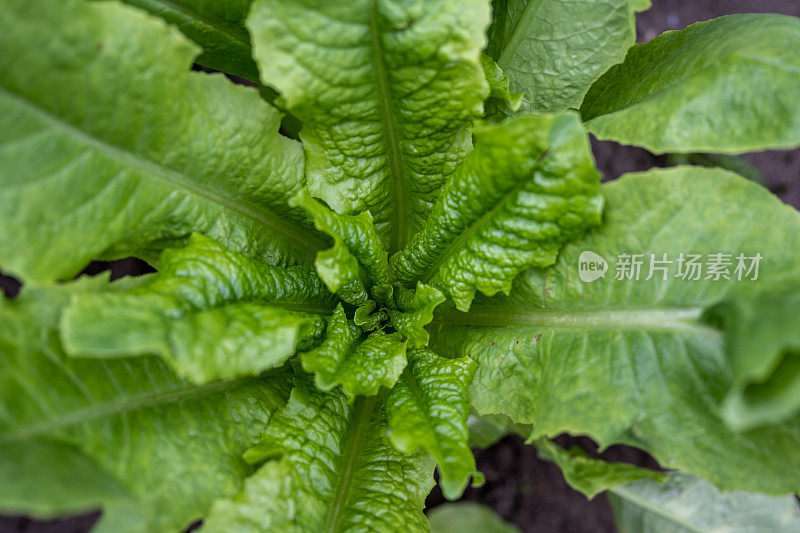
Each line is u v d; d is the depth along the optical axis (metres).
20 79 0.33
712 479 0.35
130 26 0.34
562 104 0.41
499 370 0.39
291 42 0.35
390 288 0.41
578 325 0.37
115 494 0.32
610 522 0.51
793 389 0.30
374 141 0.39
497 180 0.36
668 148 0.36
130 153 0.35
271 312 0.36
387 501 0.38
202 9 0.38
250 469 0.37
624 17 0.39
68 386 0.33
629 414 0.36
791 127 0.34
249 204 0.39
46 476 0.31
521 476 0.51
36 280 0.34
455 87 0.37
